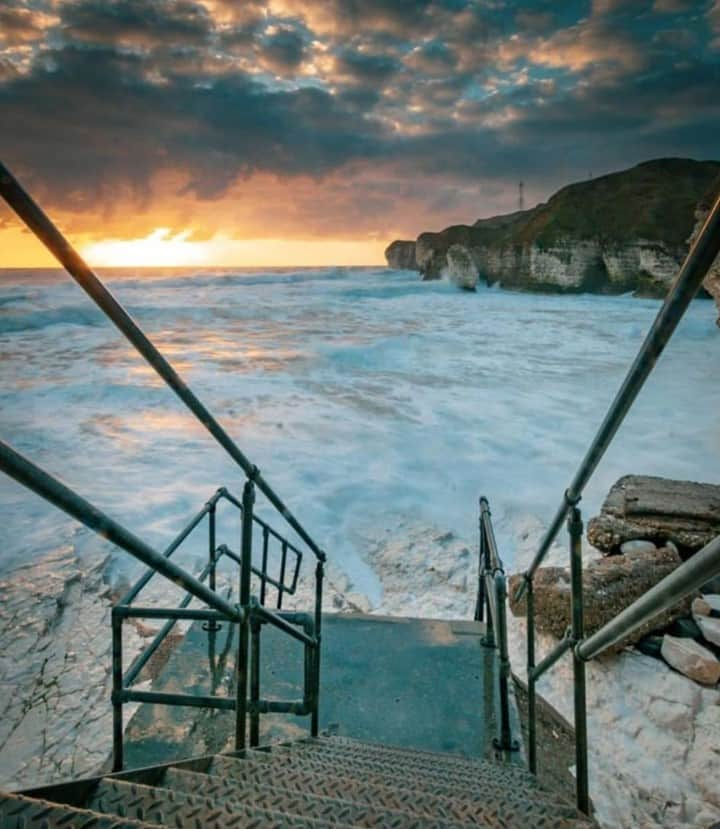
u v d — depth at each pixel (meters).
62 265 1.22
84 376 18.52
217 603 1.92
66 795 1.45
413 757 2.80
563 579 5.88
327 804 1.76
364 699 3.69
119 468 10.69
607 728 4.48
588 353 24.75
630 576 5.73
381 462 11.41
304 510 9.21
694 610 5.61
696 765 4.07
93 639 5.72
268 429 13.47
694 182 75.50
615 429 1.55
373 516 9.16
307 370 20.83
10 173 1.04
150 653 3.20
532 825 1.80
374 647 4.23
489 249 79.00
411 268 117.19
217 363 21.73
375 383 18.86
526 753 3.47
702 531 6.57
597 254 65.94
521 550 8.23
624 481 7.76
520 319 38.44
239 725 2.37
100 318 33.84
